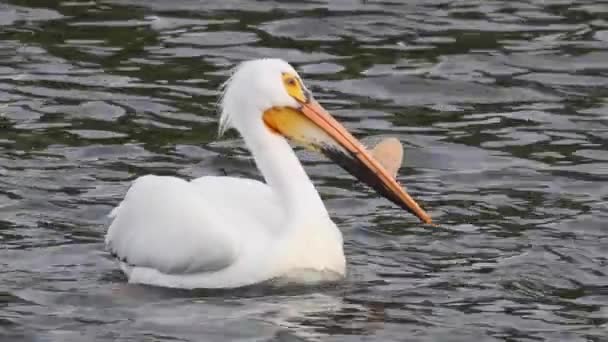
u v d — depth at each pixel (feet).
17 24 71.56
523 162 57.16
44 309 43.47
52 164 56.34
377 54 68.90
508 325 42.37
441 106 63.62
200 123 61.05
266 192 46.50
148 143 58.95
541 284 45.68
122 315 43.01
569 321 42.75
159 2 75.15
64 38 70.03
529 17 73.61
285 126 46.78
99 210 52.01
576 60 68.28
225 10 74.28
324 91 64.64
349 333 41.55
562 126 61.11
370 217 52.19
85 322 42.45
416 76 66.28
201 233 44.83
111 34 70.74
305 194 45.98
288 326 41.96
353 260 47.75
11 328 41.83
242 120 46.85
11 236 49.44
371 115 62.23
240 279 44.88
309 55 68.59
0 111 61.62
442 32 71.61
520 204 52.90
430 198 53.72
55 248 48.60
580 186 54.49
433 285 45.57
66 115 61.52
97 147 58.29
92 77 65.57
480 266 47.24
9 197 52.85
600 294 44.86
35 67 66.54
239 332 41.50
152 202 46.16
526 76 66.59
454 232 50.44
